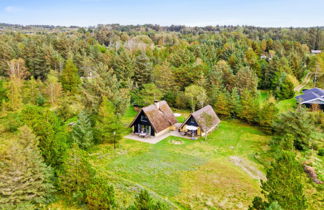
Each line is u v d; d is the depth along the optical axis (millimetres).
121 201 24062
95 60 89000
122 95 51906
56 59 80438
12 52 84875
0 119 43875
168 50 114188
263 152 39406
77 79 66875
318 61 89688
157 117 48188
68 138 35625
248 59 93312
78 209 22031
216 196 26359
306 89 76312
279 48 121188
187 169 32781
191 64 78812
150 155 37375
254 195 26797
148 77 73750
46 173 22781
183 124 48469
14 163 20391
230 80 69938
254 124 54844
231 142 44281
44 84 69188
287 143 34719
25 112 30297
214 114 53438
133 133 48281
